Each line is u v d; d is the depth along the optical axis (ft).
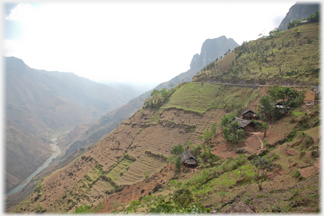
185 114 375.25
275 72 345.92
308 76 297.33
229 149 201.36
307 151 115.75
